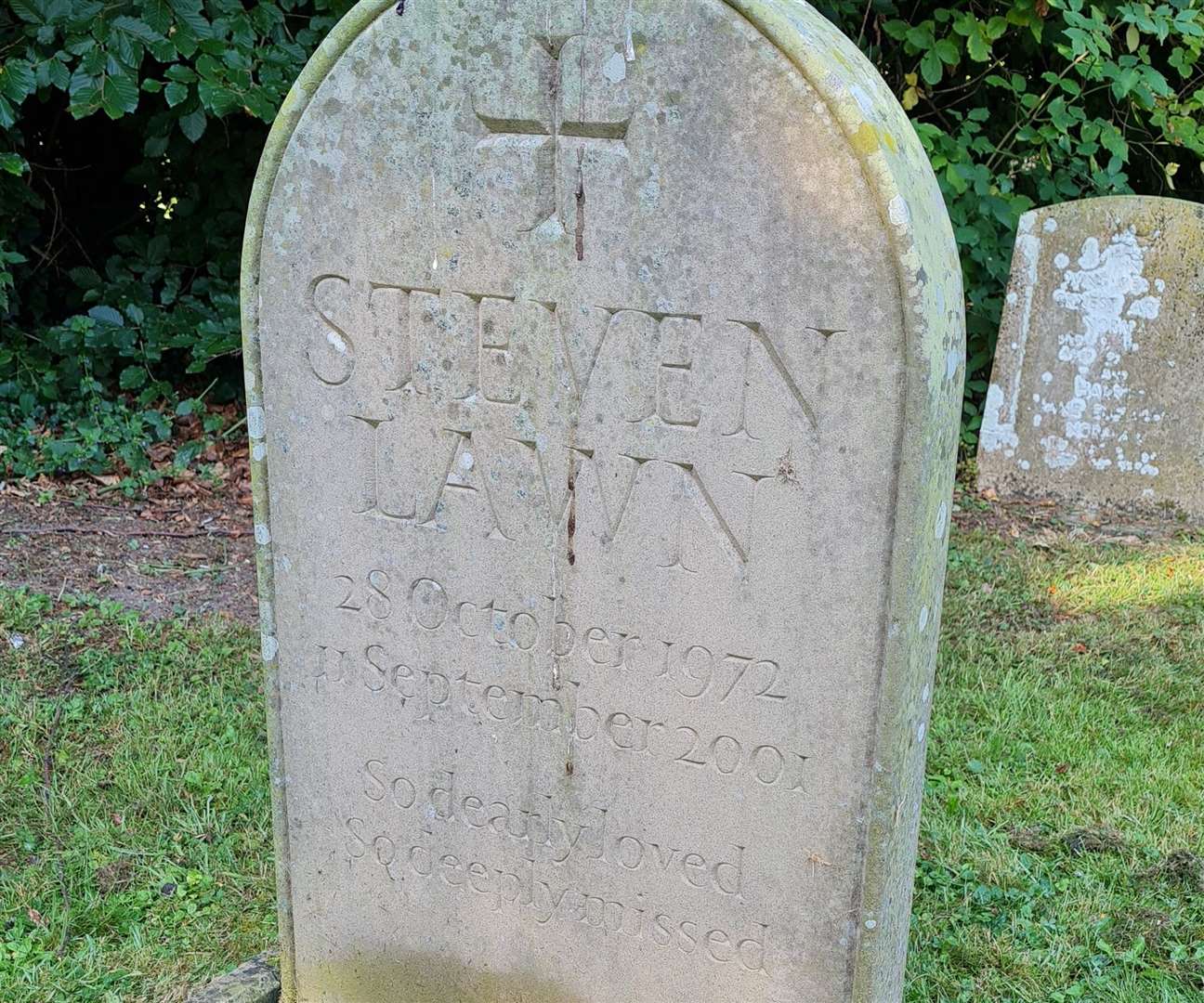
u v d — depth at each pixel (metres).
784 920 0.97
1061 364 2.44
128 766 1.48
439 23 0.89
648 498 0.93
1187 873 1.33
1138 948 1.22
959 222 2.58
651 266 0.88
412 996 1.15
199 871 1.33
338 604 1.06
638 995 1.05
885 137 0.81
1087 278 2.38
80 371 2.47
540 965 1.08
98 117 2.67
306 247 0.98
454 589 1.01
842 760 0.91
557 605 0.98
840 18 2.62
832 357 0.84
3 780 1.44
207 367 2.72
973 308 2.69
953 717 1.65
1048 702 1.68
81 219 2.77
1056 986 1.19
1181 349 2.34
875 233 0.80
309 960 1.18
